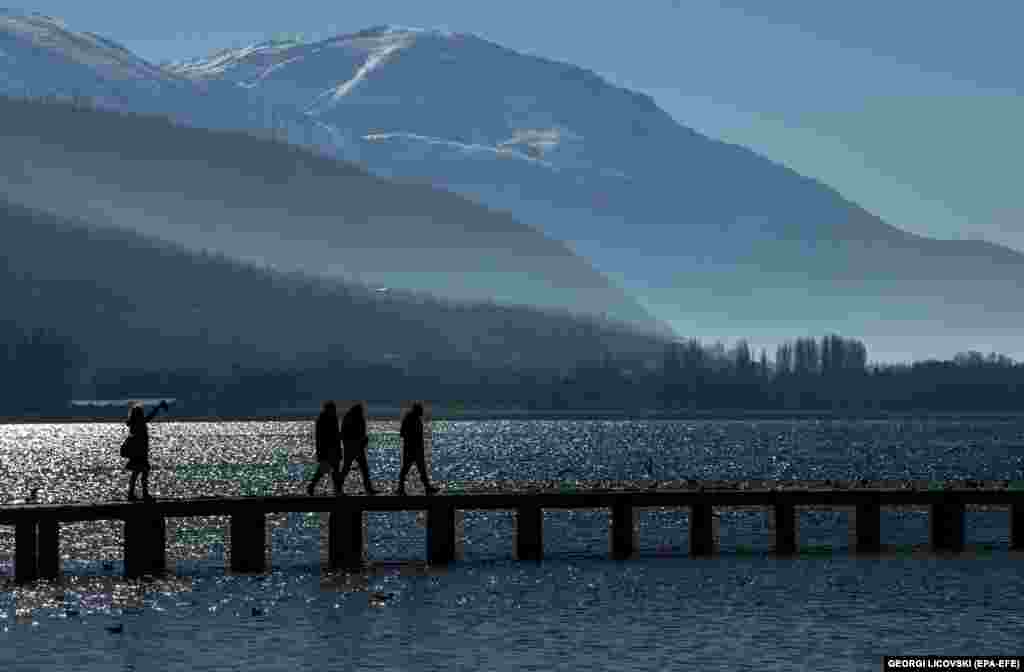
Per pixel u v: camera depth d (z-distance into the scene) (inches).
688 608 4618.6
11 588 4891.7
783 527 5841.5
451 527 5462.6
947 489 5841.5
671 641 4121.6
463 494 5349.4
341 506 5147.6
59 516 4886.8
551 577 5236.2
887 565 5570.9
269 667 3796.8
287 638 4126.5
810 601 4746.6
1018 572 5369.1
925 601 4744.1
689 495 5590.6
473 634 4200.3
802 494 5689.0
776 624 4362.7
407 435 5191.9
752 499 5639.8
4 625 4269.2
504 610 4569.4
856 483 6279.5
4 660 3841.0
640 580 5177.2
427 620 4394.7
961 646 4079.7
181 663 3828.7
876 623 4379.9
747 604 4692.4
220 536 6899.6
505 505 5438.0
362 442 5132.9
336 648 4003.4
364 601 4694.9
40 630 4205.2
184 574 5241.1
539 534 5615.2
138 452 4982.8
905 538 6889.8
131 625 4286.4
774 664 3848.4
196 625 4288.9
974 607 4640.8
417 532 7101.4
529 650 3998.5
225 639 4104.3
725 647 4045.3
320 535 6973.4
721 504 5610.2
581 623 4360.2
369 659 3880.4
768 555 5915.4
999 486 6131.9
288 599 4724.4
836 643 4106.8
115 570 5565.9
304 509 5118.1
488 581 5147.6
